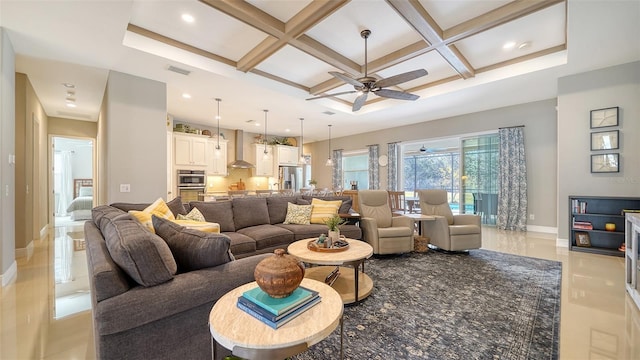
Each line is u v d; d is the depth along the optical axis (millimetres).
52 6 2396
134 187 3859
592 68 3916
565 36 3443
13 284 2836
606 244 4000
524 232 5406
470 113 6230
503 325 1990
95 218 2184
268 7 2832
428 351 1685
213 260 1456
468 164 6434
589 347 1728
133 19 3020
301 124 7328
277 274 1160
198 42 3531
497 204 5945
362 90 3510
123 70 3732
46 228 5797
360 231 3955
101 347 1098
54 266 3410
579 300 2396
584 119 4059
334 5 2670
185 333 1314
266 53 3592
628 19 2865
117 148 3746
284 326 1078
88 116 6148
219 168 7195
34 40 2949
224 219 3451
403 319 2078
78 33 2832
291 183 8789
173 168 6152
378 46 3654
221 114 6238
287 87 4820
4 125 2803
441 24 3129
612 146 3859
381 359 1607
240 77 4133
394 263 3506
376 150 8078
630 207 3826
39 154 5031
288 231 3516
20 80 3871
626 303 2336
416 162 7922
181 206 3092
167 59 3438
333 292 1401
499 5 2830
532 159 5457
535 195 5434
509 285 2744
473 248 3926
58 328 1993
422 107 5773
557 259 3631
